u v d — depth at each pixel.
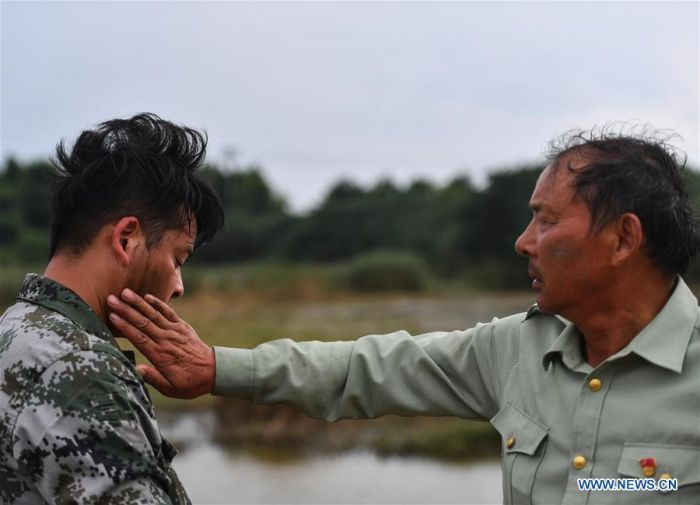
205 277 27.80
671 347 2.18
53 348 1.96
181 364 2.53
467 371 2.59
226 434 8.87
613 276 2.20
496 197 32.78
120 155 2.16
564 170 2.23
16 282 22.14
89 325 2.09
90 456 1.90
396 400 2.64
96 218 2.15
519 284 31.20
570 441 2.25
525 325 2.49
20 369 1.95
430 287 29.83
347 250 40.12
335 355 2.69
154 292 2.28
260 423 9.12
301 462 7.95
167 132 2.25
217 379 2.59
